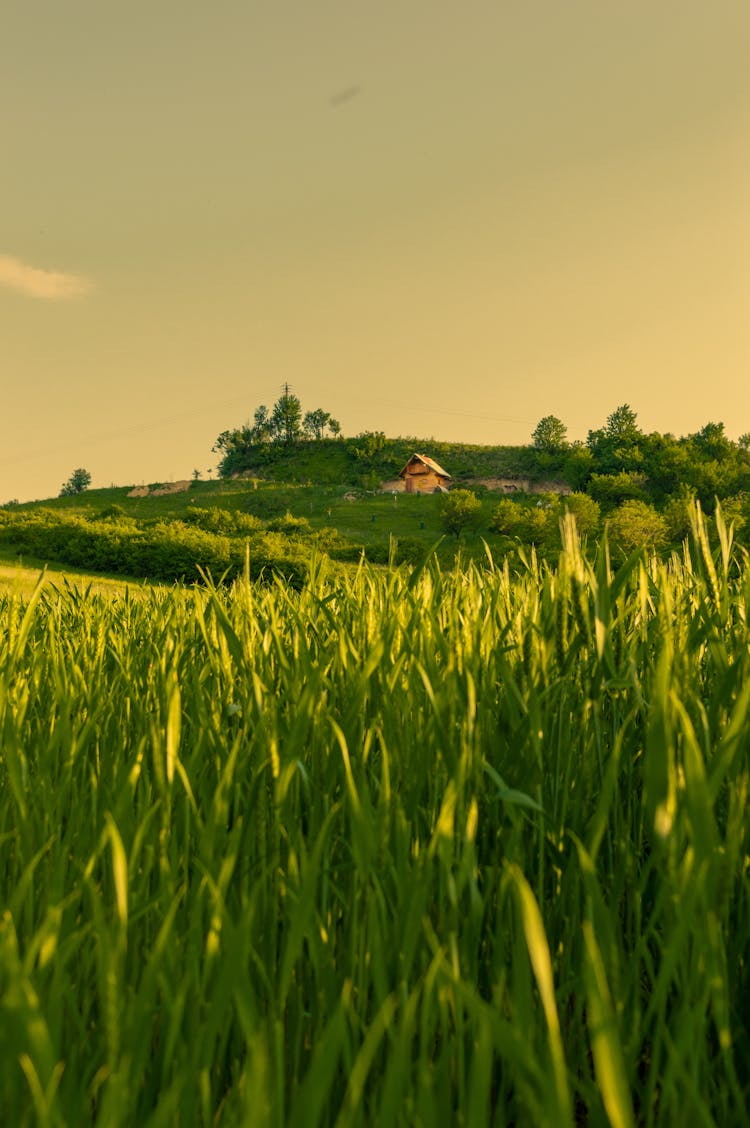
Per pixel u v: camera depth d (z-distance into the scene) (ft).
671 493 376.27
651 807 3.56
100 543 150.41
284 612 9.87
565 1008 4.98
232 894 5.03
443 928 4.31
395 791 5.18
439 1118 3.23
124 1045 3.11
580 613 6.06
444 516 290.35
